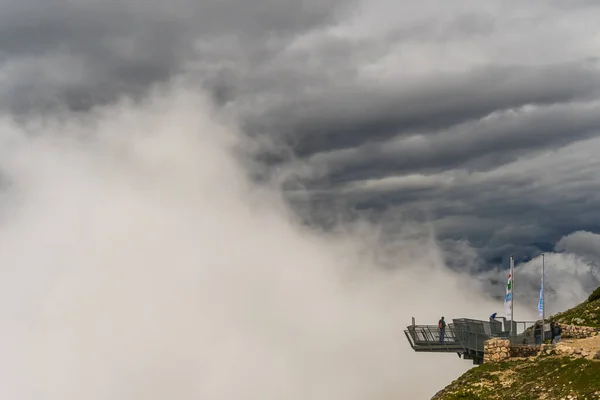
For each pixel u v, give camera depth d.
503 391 45.66
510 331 58.84
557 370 45.56
